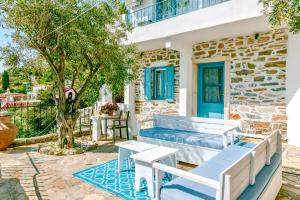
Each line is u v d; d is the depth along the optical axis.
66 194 3.06
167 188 2.19
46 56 4.78
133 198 2.94
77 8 4.51
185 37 6.21
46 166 4.17
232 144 3.84
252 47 5.79
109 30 5.30
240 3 4.62
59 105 5.25
